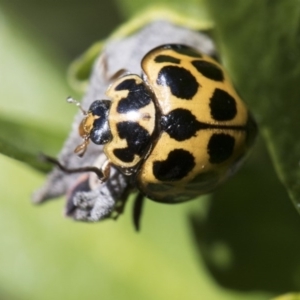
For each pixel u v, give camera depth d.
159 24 0.05
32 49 0.06
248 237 0.06
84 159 0.05
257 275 0.06
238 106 0.05
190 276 0.06
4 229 0.06
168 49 0.05
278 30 0.05
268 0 0.05
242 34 0.05
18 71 0.06
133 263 0.06
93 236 0.06
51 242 0.06
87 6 0.07
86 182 0.05
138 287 0.06
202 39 0.05
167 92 0.05
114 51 0.06
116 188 0.05
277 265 0.06
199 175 0.05
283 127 0.05
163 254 0.06
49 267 0.06
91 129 0.05
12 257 0.06
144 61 0.05
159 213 0.06
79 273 0.06
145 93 0.05
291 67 0.05
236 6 0.05
